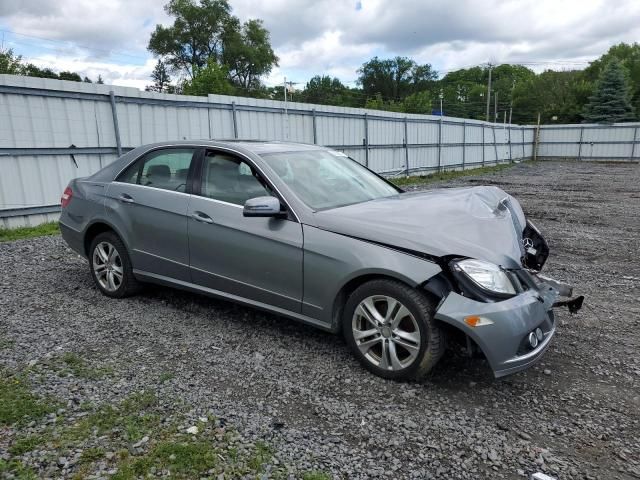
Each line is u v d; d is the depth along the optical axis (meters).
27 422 2.71
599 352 3.84
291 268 3.57
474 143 29.44
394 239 3.22
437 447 2.62
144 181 4.54
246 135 13.16
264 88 69.06
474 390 3.22
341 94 104.00
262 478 2.32
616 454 2.61
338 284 3.38
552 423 2.88
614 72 55.28
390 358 3.26
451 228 3.29
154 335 3.96
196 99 11.68
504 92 93.62
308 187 3.90
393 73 108.06
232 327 4.14
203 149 4.25
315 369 3.44
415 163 22.64
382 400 3.07
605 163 35.38
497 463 2.51
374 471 2.41
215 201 4.00
